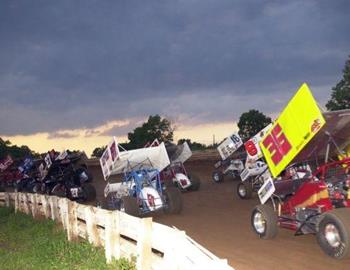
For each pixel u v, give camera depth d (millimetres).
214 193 18531
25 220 16906
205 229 11891
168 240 6758
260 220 10211
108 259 9125
